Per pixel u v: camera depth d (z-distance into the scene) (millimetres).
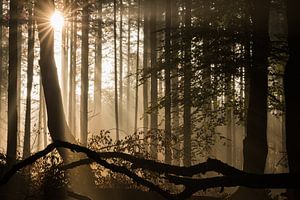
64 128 16125
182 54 15273
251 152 12672
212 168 4070
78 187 13406
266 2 12828
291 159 4344
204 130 16938
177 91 16109
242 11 14227
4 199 12422
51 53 16219
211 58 14469
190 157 18141
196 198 12898
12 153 18859
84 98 33062
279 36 14570
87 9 27531
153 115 25562
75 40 40531
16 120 19578
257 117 12719
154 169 4344
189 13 16609
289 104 4367
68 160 13477
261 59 12922
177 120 28078
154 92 25453
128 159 4480
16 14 20297
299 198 4125
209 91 15711
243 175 3662
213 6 14742
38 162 13695
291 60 4387
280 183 3494
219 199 12859
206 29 14625
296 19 4355
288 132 4371
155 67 15977
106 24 35406
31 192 12883
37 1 16141
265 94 12852
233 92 16203
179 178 3938
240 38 14023
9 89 19734
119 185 14648
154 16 26922
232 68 14078
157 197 13578
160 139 15680
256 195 11680
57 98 16109
